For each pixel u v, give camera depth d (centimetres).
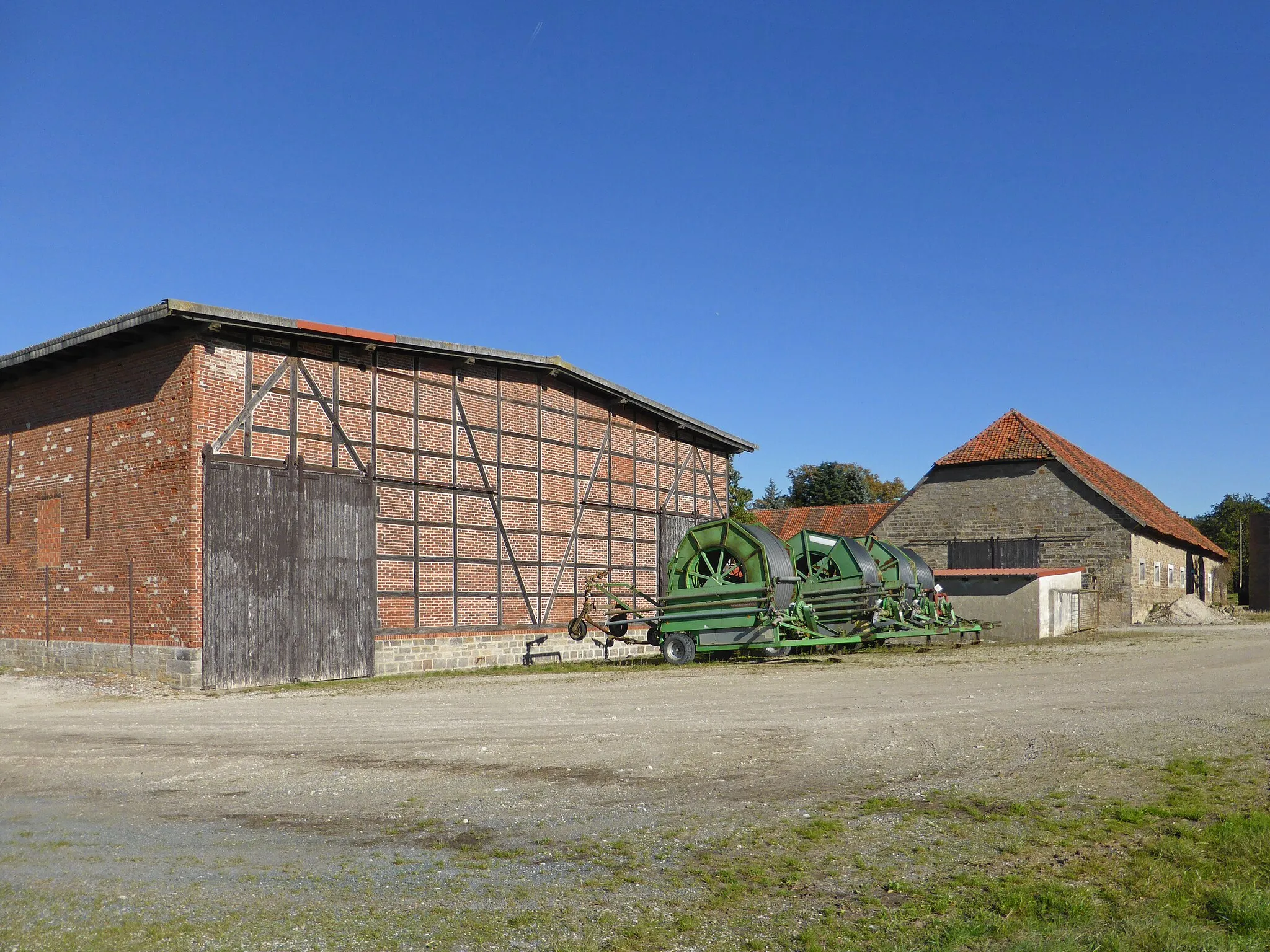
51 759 1012
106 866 637
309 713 1338
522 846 674
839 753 976
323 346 1894
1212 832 661
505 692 1575
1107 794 782
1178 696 1348
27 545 2020
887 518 4041
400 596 2012
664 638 2209
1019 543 3778
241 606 1714
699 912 548
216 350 1712
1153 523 3784
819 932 516
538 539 2362
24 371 2019
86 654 1856
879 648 2480
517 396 2330
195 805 802
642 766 930
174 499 1695
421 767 940
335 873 618
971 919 529
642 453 2770
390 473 2008
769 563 2155
